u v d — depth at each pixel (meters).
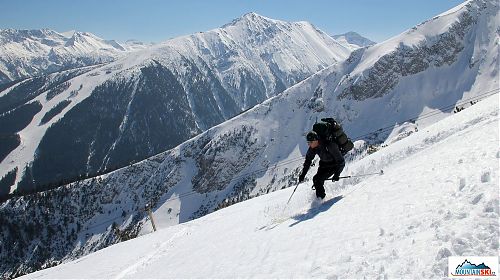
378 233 6.93
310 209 11.38
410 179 9.62
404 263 5.45
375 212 8.21
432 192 7.70
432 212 6.64
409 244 5.91
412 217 6.87
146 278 12.11
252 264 8.42
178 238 20.30
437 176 8.67
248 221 14.77
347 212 9.18
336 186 13.29
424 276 4.96
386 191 9.48
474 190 6.61
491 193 6.05
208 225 20.14
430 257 5.25
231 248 11.02
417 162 11.55
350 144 11.22
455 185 7.42
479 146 9.66
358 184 12.18
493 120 13.71
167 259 14.90
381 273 5.49
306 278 6.43
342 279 5.85
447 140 14.54
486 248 4.89
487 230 5.18
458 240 5.26
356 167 18.36
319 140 10.84
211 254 11.57
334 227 8.42
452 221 5.93
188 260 12.40
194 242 16.11
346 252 6.74
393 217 7.36
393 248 6.05
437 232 5.80
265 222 12.74
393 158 16.83
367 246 6.57
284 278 6.85
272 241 9.53
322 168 11.34
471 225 5.48
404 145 20.17
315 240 8.09
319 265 6.69
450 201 6.73
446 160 9.86
